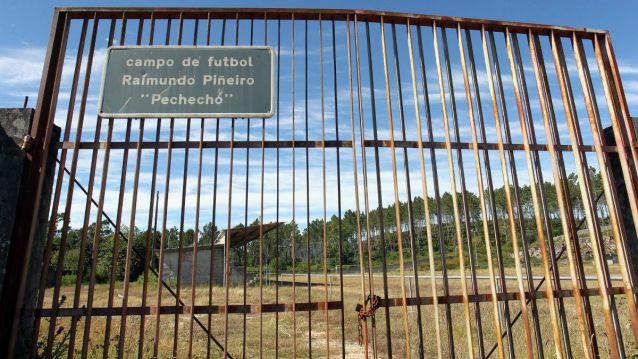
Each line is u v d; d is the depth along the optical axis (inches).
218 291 754.8
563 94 155.4
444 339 318.0
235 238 772.0
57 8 141.4
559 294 136.6
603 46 165.8
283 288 843.4
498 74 154.3
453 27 157.2
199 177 128.7
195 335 341.7
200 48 141.2
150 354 241.6
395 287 707.4
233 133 133.9
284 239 1608.0
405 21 153.6
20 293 118.3
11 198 122.0
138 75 137.0
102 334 256.8
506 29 159.3
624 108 155.6
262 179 129.5
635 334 135.0
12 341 114.7
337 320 441.4
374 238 1437.0
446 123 143.6
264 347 317.4
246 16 146.6
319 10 146.3
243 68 140.3
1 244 118.7
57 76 135.6
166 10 142.7
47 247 121.3
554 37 163.0
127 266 122.1
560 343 127.4
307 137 134.3
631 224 157.9
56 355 138.3
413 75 147.3
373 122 140.1
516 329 314.0
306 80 139.8
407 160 138.9
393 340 324.8
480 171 139.9
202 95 136.4
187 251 1002.7
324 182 131.2
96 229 124.3
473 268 133.6
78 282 121.0
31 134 129.3
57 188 125.9
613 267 721.0
